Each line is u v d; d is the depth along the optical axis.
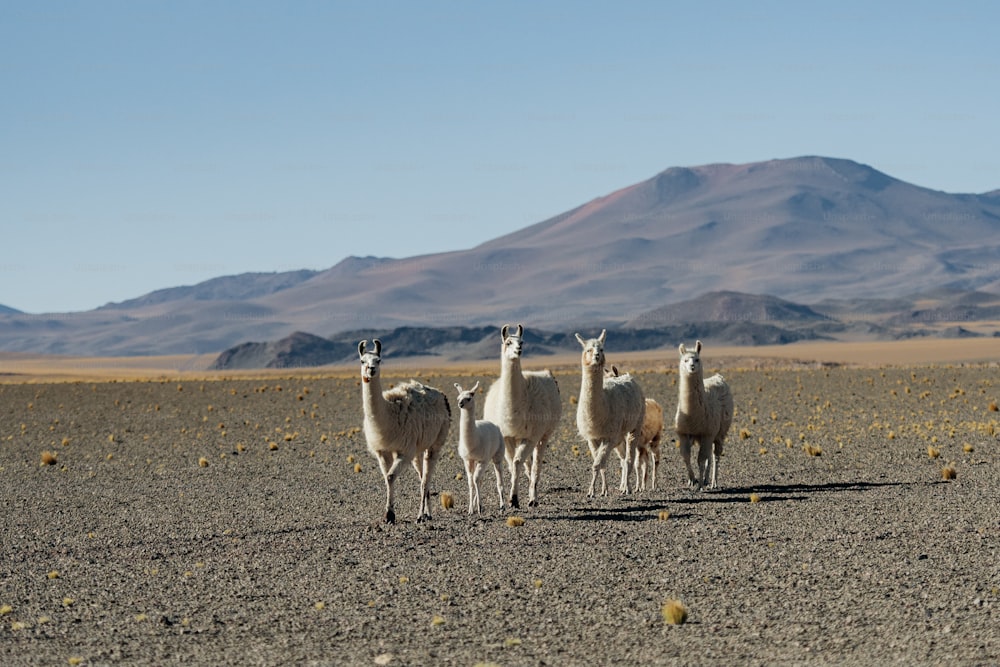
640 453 33.66
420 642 16.91
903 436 46.62
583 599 19.08
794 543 23.09
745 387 79.25
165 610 19.48
